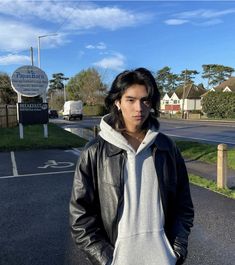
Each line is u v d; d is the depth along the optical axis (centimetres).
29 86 1744
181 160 207
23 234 494
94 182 188
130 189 180
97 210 191
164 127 2917
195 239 468
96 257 176
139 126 192
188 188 210
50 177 881
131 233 177
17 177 886
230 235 481
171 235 193
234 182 795
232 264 400
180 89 8769
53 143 1502
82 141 1627
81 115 5206
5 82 5003
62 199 674
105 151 184
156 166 186
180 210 204
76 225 184
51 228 517
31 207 623
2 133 2023
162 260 178
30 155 1268
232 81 6681
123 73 192
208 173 906
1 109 2542
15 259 416
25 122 1695
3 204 644
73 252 433
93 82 8144
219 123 3562
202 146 1316
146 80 189
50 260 412
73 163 1088
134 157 183
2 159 1181
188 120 4481
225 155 725
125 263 174
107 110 201
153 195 183
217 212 577
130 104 190
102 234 185
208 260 409
